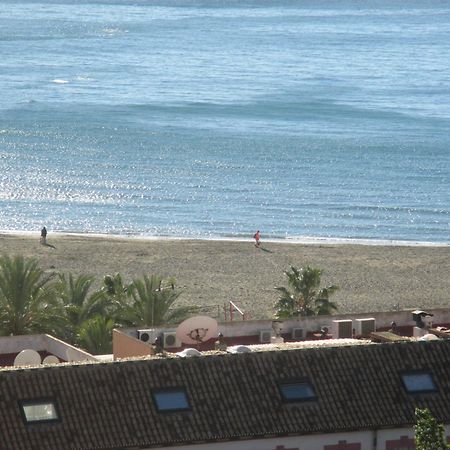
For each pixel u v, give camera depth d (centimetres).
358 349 8200
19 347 10538
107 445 7231
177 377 7719
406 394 7994
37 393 7412
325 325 11188
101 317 13375
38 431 7225
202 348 10250
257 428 7556
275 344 9200
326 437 7688
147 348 8988
